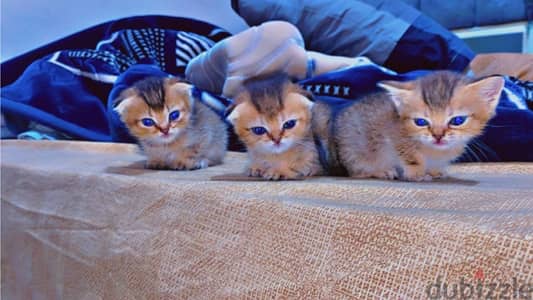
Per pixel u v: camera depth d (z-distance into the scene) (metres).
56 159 0.54
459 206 0.27
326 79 0.62
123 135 0.63
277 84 0.45
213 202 0.32
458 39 0.89
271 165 0.43
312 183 0.36
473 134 0.40
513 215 0.24
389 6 0.92
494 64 0.83
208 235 0.32
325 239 0.27
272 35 0.68
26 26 0.90
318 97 0.55
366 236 0.26
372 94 0.46
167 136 0.48
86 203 0.41
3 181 0.50
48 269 0.44
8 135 0.77
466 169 0.45
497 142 0.48
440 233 0.24
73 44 0.92
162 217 0.35
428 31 0.87
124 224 0.37
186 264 0.32
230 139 0.54
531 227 0.22
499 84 0.39
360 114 0.43
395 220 0.25
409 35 0.86
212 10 1.14
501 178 0.40
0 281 0.50
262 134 0.42
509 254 0.21
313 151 0.43
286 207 0.29
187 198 0.34
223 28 1.15
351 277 0.26
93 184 0.41
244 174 0.43
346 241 0.26
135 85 0.51
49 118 0.74
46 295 0.44
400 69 0.87
